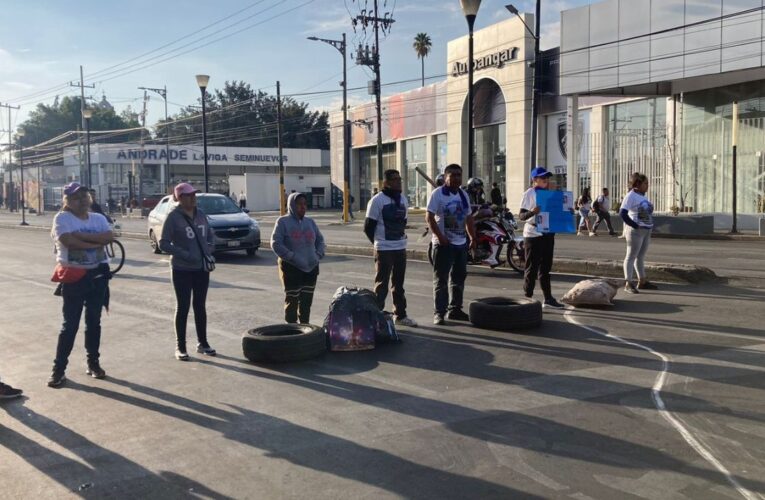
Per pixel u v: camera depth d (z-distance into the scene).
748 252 17.36
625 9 26.66
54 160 92.75
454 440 4.79
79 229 6.37
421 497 3.93
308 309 8.28
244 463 4.50
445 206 8.52
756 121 26.48
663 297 10.09
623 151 28.05
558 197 9.47
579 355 6.95
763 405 5.31
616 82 27.30
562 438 4.75
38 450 4.80
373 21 35.38
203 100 33.69
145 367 7.03
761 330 7.84
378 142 37.19
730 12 23.47
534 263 9.62
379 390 6.00
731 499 3.80
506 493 3.95
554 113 37.56
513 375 6.33
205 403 5.78
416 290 11.78
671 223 24.19
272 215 54.44
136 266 16.78
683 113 29.38
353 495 3.98
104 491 4.12
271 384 6.29
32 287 13.51
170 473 4.36
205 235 7.42
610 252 17.64
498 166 42.91
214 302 11.05
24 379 6.67
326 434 4.98
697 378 6.04
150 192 73.38
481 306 8.30
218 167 78.69
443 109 49.19
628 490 3.94
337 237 26.02
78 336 8.67
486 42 41.69
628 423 5.00
